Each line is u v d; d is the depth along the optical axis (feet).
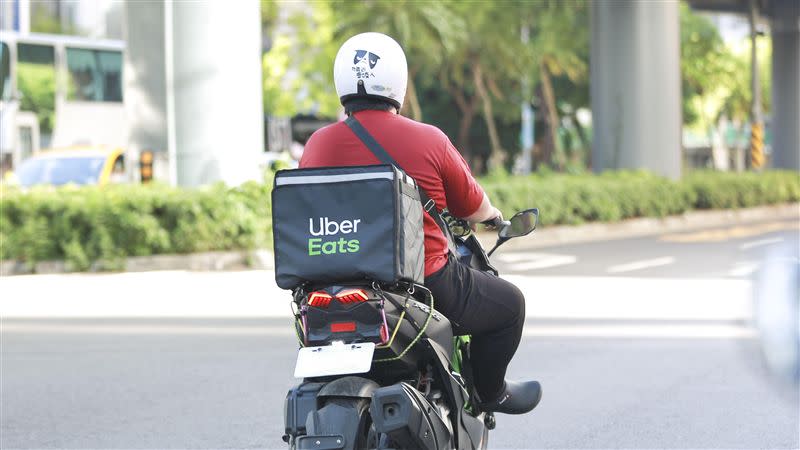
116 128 143.13
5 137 134.31
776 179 155.74
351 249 18.72
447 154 20.77
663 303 59.52
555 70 210.38
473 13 180.55
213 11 86.74
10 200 75.97
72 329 51.39
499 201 101.86
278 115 184.65
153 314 55.98
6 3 136.15
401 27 159.74
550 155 227.20
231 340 48.14
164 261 76.79
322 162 20.72
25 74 136.87
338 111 179.42
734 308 57.31
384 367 19.44
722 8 209.67
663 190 124.06
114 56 143.23
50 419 33.96
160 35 93.81
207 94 86.89
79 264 75.66
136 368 42.01
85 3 143.84
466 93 238.68
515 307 21.68
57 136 139.13
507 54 187.01
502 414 34.12
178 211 77.15
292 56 178.50
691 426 32.42
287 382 39.24
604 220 114.52
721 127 385.91
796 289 39.17
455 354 22.16
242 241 78.54
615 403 35.40
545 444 30.48
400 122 20.80
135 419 33.88
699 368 41.09
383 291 18.90
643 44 133.18
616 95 134.00
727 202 139.23
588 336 48.44
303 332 19.04
